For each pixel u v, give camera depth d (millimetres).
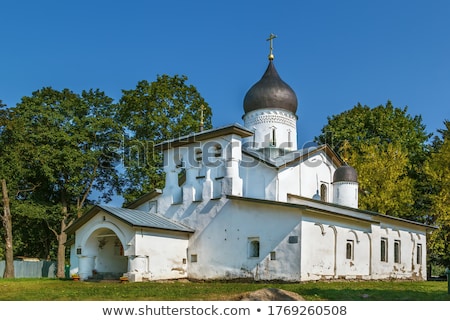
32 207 37938
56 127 39812
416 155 48000
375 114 49500
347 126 49531
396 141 45844
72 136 39625
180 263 27406
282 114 34250
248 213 25844
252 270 25031
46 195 41906
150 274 25688
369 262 28797
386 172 41000
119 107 43188
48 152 38375
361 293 17312
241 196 26203
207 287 21141
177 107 42000
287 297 13414
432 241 40656
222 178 27438
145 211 30797
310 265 24000
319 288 19844
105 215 26891
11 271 33938
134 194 41969
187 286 22094
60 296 16688
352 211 28547
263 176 29438
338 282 25016
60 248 40094
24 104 40000
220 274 26266
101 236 28000
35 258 48375
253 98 34625
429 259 48312
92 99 42656
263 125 34156
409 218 46375
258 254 25281
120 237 25953
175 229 27000
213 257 26781
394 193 41000
